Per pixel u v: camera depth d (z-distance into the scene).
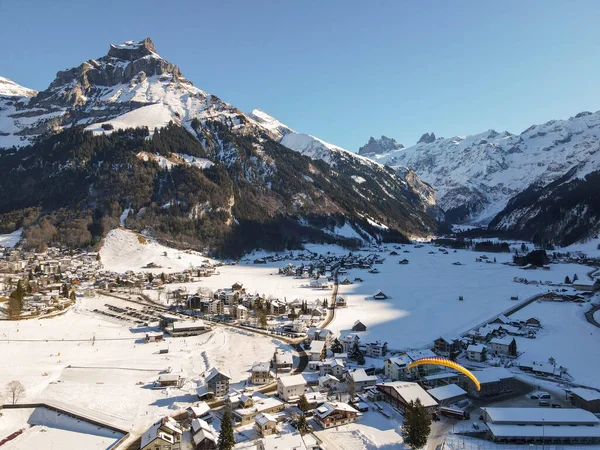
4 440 92.94
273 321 187.38
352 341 148.38
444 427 97.06
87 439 93.31
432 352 137.88
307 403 103.25
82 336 160.25
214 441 87.06
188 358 139.62
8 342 149.50
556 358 141.00
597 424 94.56
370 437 92.44
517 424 94.44
